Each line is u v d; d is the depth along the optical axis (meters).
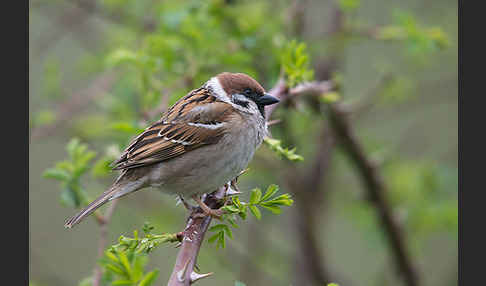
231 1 10.71
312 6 13.70
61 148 14.55
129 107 12.23
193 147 7.79
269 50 10.97
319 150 13.87
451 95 14.99
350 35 11.46
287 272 13.82
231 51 10.51
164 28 10.30
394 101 13.83
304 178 13.84
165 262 13.38
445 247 15.12
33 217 14.04
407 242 12.13
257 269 13.66
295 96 8.34
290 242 14.66
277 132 12.16
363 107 12.55
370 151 13.61
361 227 13.48
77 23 13.74
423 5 14.53
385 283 13.30
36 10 13.95
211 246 13.42
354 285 13.93
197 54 9.94
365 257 15.84
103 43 13.88
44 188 14.30
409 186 13.23
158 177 7.85
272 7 12.62
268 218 13.91
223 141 7.80
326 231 15.42
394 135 16.20
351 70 15.33
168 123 7.88
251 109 7.99
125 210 13.24
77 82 14.92
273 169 12.60
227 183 8.02
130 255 5.61
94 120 13.20
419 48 10.48
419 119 15.91
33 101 14.23
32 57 14.26
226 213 6.30
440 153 15.33
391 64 13.62
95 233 14.22
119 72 12.64
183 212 13.67
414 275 11.51
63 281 12.99
